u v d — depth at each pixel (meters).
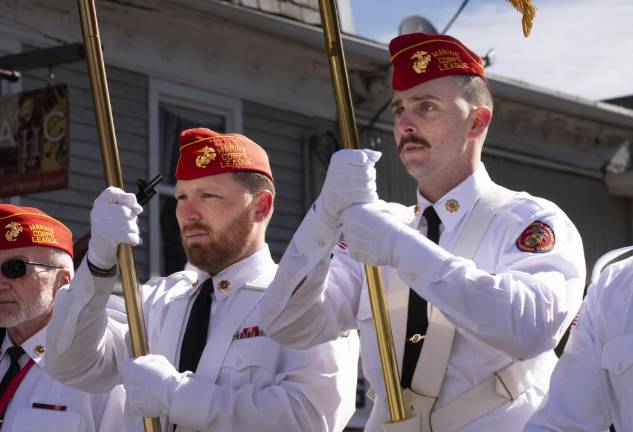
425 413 4.08
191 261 4.72
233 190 4.69
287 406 4.39
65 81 9.73
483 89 4.29
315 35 10.91
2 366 5.33
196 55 10.61
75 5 9.79
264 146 11.06
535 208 4.18
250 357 4.50
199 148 4.72
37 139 8.45
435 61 4.23
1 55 9.38
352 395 4.62
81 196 9.73
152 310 4.82
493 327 3.88
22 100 8.53
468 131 4.25
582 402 3.90
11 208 5.46
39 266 5.36
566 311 4.01
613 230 14.59
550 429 3.88
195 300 4.71
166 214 10.28
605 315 3.91
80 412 5.09
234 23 10.52
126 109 10.12
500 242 4.15
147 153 10.21
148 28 10.26
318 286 4.20
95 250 4.42
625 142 14.54
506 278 3.93
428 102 4.22
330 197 4.04
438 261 3.91
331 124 11.52
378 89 11.59
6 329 5.39
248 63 10.98
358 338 4.70
